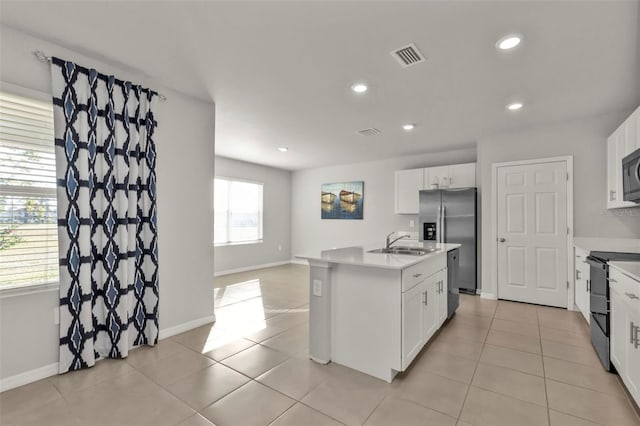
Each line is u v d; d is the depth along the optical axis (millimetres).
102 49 2314
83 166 2338
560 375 2289
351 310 2410
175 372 2328
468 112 3566
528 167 4121
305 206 7586
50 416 1816
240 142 5020
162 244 2947
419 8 1828
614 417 1814
